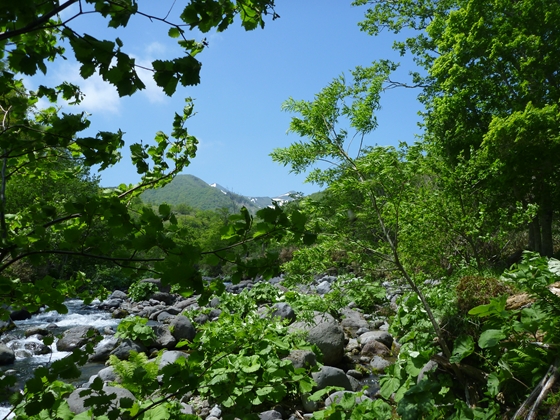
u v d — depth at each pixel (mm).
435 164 7414
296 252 5215
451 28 17844
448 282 5211
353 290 5281
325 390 4281
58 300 2150
